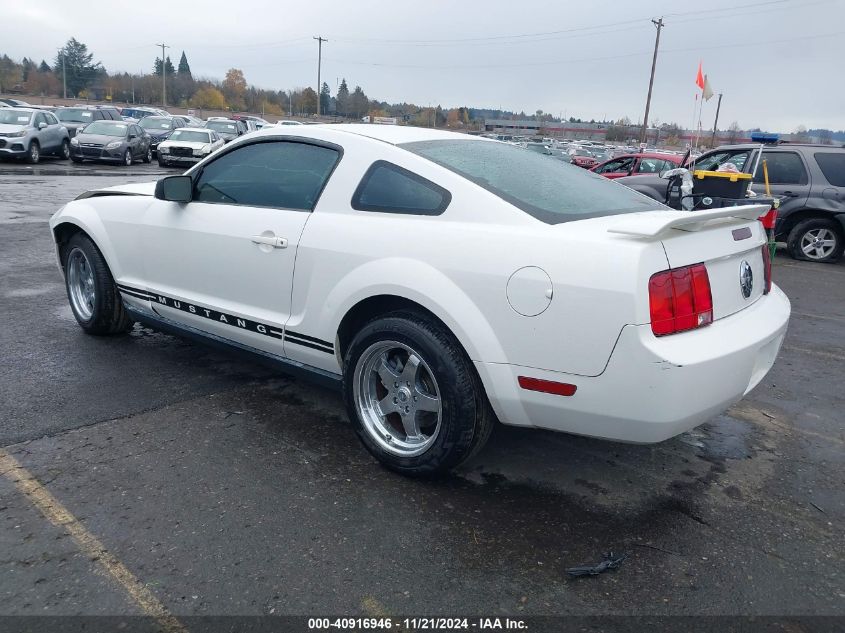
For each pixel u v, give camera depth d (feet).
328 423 12.69
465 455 10.24
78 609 7.70
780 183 34.06
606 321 8.76
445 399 10.04
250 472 10.77
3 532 8.96
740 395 10.02
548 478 11.07
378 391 11.31
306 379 12.51
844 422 13.97
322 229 11.43
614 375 8.86
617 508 10.27
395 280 10.27
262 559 8.68
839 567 9.09
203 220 13.37
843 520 10.24
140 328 17.81
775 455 12.31
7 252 26.84
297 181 12.32
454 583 8.41
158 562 8.53
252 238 12.37
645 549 9.28
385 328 10.47
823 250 33.83
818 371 17.17
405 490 10.48
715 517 10.16
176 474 10.59
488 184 10.52
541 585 8.46
